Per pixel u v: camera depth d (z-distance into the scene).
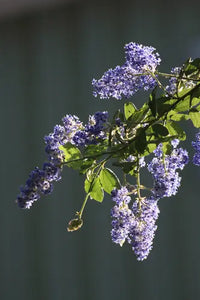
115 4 10.67
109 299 10.65
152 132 2.58
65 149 2.63
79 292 10.83
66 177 10.84
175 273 10.33
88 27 10.78
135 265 10.55
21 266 11.16
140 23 10.53
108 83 2.68
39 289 11.05
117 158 2.63
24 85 11.15
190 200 10.14
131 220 2.63
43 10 10.95
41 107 11.03
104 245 10.66
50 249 10.98
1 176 11.25
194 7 10.30
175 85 2.69
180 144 9.48
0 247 11.25
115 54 10.63
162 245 10.38
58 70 10.94
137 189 2.68
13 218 11.19
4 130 11.25
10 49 11.22
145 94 9.97
